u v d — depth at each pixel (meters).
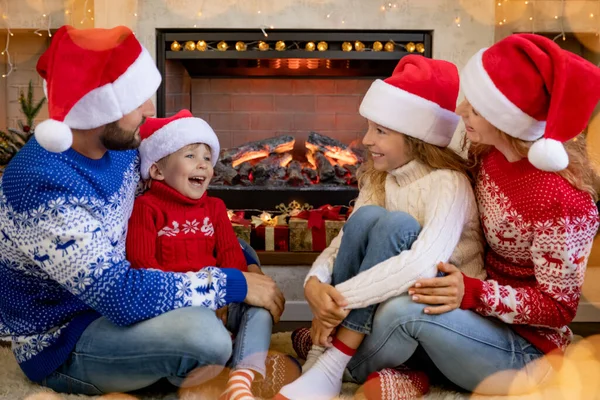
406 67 1.56
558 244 1.36
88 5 2.81
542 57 1.30
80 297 1.30
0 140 2.62
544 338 1.45
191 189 1.59
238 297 1.41
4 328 1.44
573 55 1.31
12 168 1.32
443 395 1.48
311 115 3.07
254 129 3.07
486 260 1.57
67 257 1.27
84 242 1.28
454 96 1.55
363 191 1.70
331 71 2.94
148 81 1.35
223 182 2.74
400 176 1.57
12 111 3.17
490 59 1.36
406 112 1.49
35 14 2.81
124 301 1.30
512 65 1.33
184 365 1.35
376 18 2.67
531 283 1.48
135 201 1.57
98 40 1.26
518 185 1.41
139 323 1.34
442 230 1.41
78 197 1.29
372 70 2.91
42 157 1.31
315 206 2.72
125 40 1.31
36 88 3.17
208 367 1.37
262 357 1.42
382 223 1.43
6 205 1.31
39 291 1.40
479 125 1.41
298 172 2.75
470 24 2.68
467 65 1.42
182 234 1.56
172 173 1.57
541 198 1.36
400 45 2.71
